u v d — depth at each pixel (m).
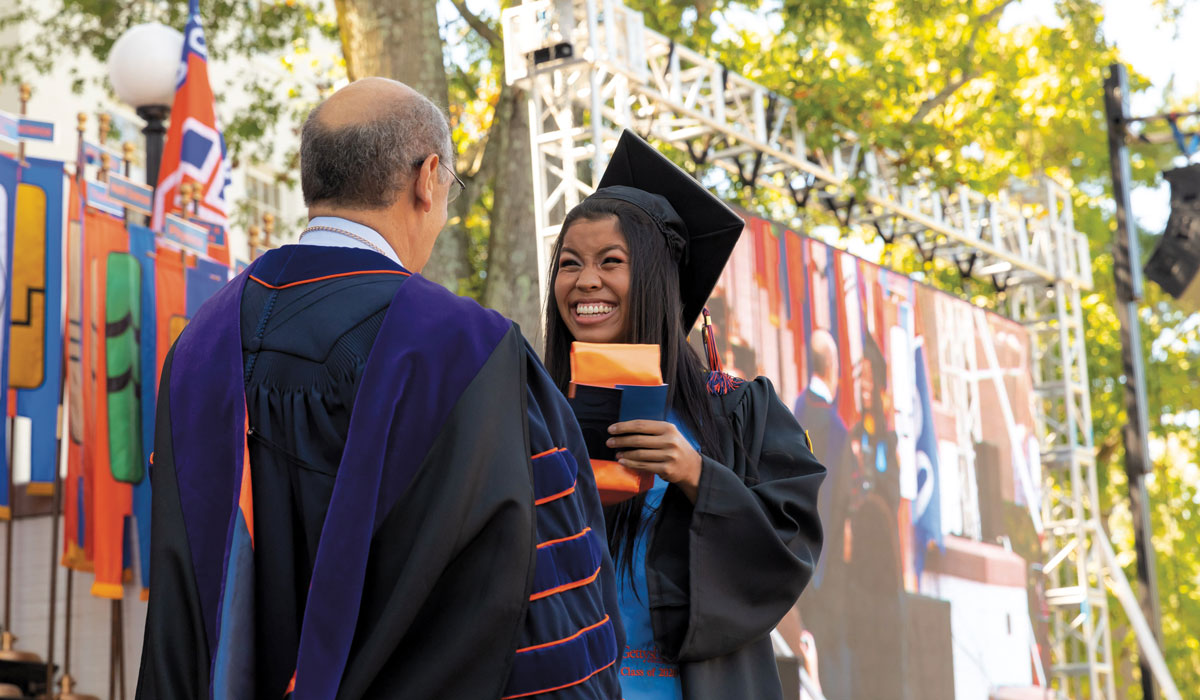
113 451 5.42
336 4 9.32
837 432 7.96
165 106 6.67
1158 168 16.38
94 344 5.45
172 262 5.85
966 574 8.89
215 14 11.90
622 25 6.93
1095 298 16.91
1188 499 18.06
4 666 5.23
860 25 11.20
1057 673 10.46
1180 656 17.67
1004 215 10.34
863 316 8.38
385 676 1.63
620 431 2.29
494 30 11.16
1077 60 15.16
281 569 1.69
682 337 2.63
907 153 9.00
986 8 14.76
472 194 10.52
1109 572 10.63
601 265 2.58
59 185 5.44
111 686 5.32
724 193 12.62
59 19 12.38
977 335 9.59
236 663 1.63
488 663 1.62
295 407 1.73
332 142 1.88
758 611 2.36
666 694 2.37
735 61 12.18
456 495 1.64
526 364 1.84
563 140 6.72
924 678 8.28
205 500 1.75
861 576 7.97
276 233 13.38
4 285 5.23
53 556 5.30
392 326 1.75
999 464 9.53
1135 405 9.82
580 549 1.76
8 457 5.30
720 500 2.33
